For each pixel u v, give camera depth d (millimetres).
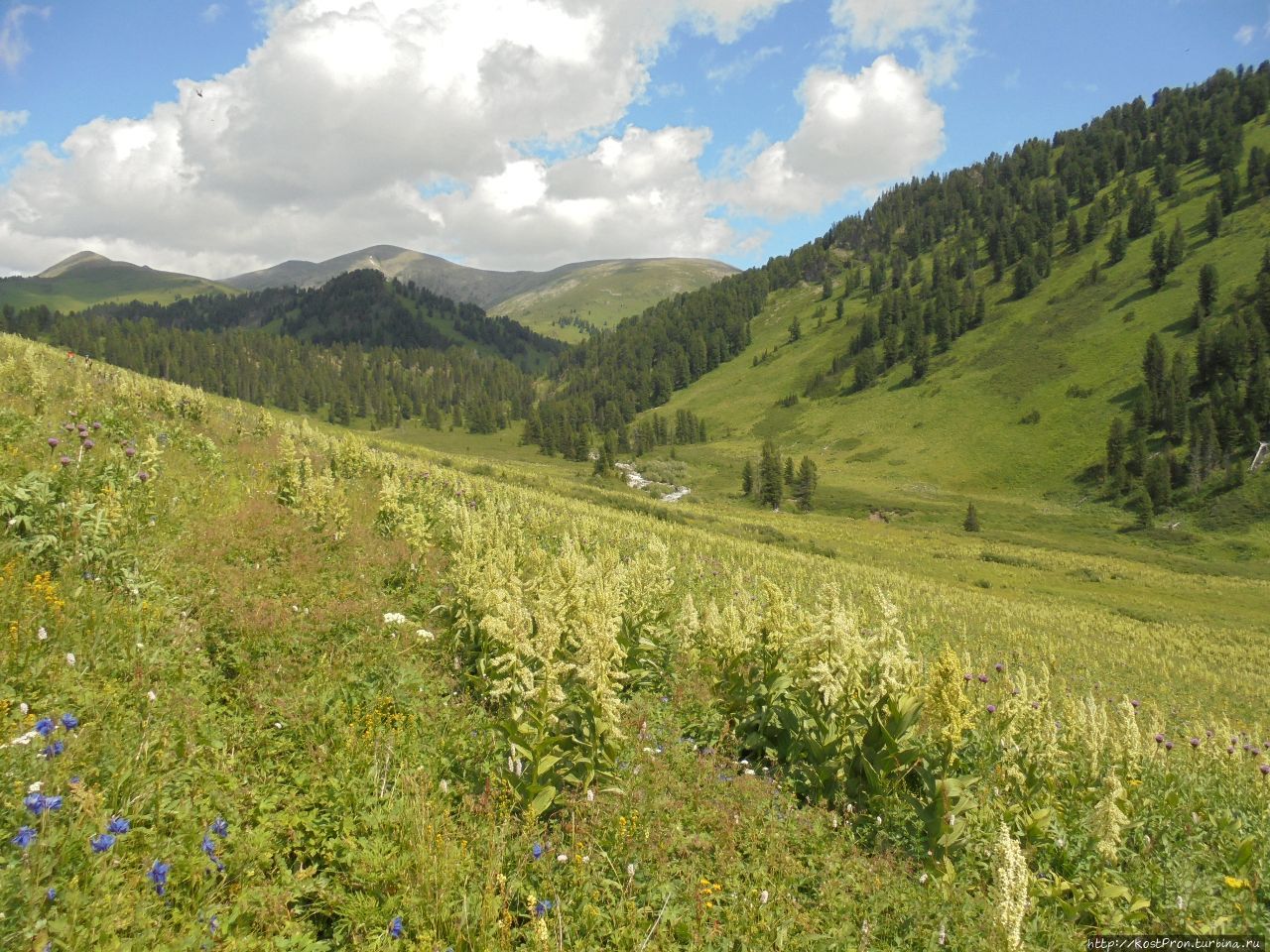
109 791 4395
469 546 10508
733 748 7336
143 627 6594
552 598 7336
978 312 188500
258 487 14406
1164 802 6984
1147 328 149750
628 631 8992
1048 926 5027
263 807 4875
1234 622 45000
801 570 31828
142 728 5129
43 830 3674
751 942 4535
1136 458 110938
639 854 5242
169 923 3691
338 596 9234
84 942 3328
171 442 14695
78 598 6484
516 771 5664
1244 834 6691
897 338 197000
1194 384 127750
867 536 81375
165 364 197000
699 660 9688
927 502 118188
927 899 5086
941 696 5879
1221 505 96688
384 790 5363
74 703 5238
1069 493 116375
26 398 13922
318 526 12055
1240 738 9398
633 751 6938
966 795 5844
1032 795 6391
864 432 164250
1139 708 16672
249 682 6496
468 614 8484
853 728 6520
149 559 8164
